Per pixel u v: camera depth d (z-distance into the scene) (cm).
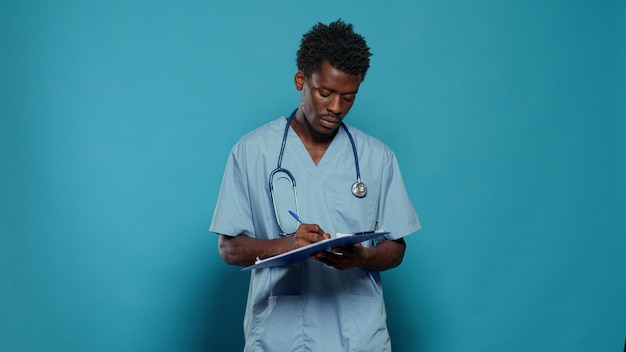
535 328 238
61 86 222
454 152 233
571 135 239
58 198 222
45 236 222
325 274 155
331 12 228
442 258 233
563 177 239
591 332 240
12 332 222
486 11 234
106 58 222
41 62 221
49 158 222
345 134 162
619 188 241
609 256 241
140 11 223
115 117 223
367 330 156
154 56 224
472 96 234
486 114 235
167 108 224
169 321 225
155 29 224
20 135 221
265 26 226
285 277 154
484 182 235
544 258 238
